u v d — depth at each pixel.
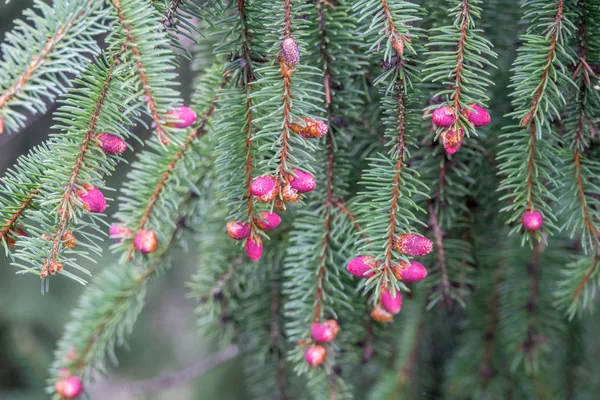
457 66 0.91
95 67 0.89
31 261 0.88
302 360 0.99
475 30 0.91
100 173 0.91
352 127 1.00
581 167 0.94
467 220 1.03
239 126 0.93
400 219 0.92
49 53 0.86
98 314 1.08
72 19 0.87
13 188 0.90
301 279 0.98
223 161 0.92
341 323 1.01
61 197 0.89
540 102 0.91
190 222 1.04
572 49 0.93
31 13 0.86
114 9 0.88
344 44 0.97
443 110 0.89
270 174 0.89
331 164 0.98
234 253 1.08
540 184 0.93
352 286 1.01
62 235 0.88
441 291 1.01
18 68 0.86
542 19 0.92
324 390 1.04
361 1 0.91
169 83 0.89
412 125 0.93
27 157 0.91
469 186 1.02
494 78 1.04
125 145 0.90
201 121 0.98
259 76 0.92
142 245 0.95
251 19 0.92
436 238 1.00
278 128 0.89
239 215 0.92
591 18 0.93
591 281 0.98
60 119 0.89
